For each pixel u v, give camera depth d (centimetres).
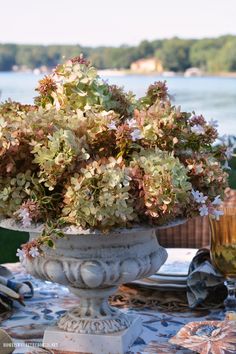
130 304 216
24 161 183
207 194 192
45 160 176
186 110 201
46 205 178
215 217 187
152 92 210
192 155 192
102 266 181
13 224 183
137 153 185
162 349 184
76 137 180
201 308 213
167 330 198
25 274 247
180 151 195
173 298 216
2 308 212
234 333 181
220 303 213
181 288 216
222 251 204
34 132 180
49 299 223
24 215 174
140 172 177
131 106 206
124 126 181
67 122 187
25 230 181
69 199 173
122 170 174
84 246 181
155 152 183
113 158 178
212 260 209
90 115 188
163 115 190
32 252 174
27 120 183
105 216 173
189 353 182
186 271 238
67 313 195
